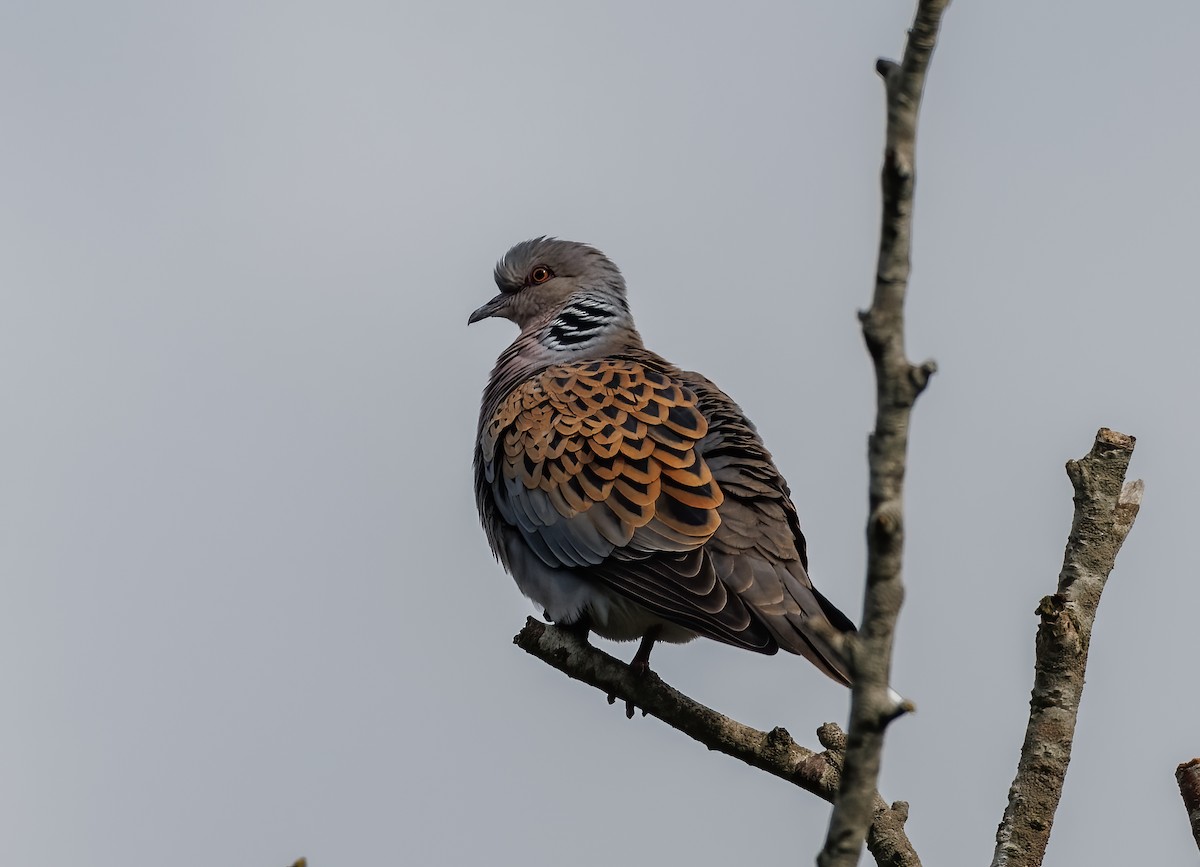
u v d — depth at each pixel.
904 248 5.05
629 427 11.70
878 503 5.07
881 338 5.06
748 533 11.04
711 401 12.09
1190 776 7.67
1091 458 8.41
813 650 10.39
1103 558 8.24
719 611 10.65
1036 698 8.20
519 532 12.27
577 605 11.84
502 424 12.32
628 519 11.30
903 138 4.98
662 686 10.02
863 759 5.14
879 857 8.74
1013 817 8.10
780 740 9.42
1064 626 8.11
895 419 5.07
